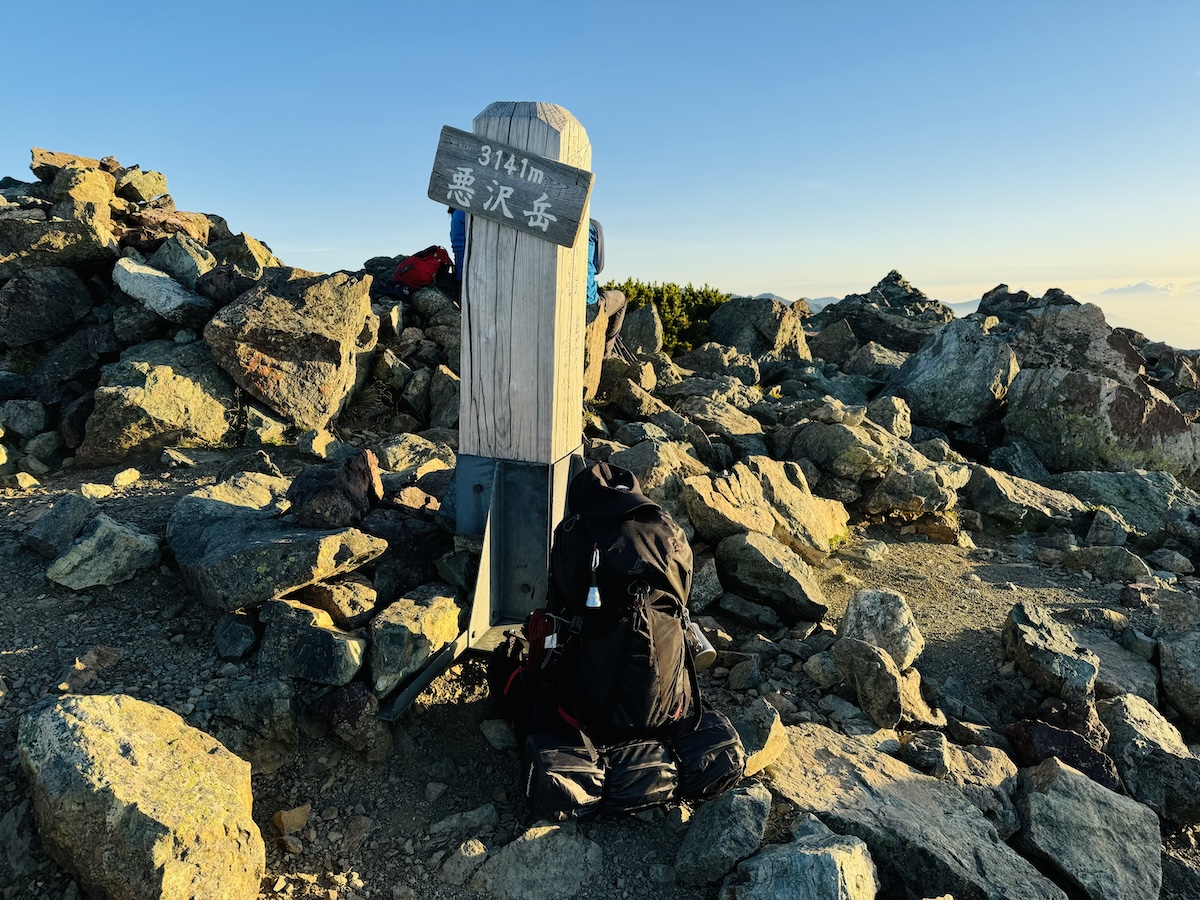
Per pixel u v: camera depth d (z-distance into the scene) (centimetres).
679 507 579
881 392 1227
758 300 1527
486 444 425
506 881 305
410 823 333
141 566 424
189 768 293
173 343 689
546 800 318
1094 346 1117
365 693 353
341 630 372
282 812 325
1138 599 621
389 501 464
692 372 1172
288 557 377
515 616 440
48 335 710
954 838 337
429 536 446
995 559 719
